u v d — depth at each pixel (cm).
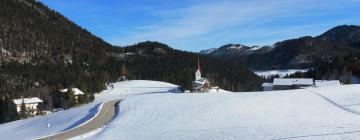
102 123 5975
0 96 13012
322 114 5816
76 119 6844
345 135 4112
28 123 7681
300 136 4225
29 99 13075
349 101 6825
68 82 16450
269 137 4284
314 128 4622
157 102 7694
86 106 8431
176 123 5616
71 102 12275
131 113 6631
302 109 6328
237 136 4441
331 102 6888
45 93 14512
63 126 6378
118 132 5109
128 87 16750
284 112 6122
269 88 14938
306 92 8225
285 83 14412
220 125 5281
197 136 4584
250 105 6838
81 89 14575
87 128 5559
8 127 7625
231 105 6906
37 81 18588
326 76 18825
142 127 5409
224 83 19988
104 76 18725
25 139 5294
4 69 19812
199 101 7544
